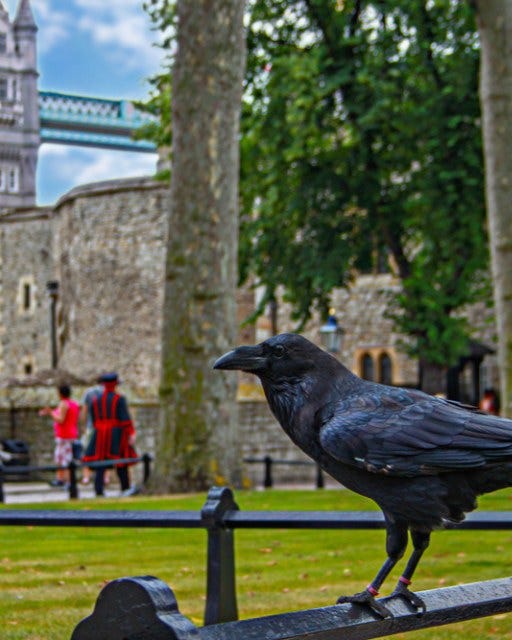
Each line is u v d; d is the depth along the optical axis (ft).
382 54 85.51
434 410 10.09
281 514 16.60
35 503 44.73
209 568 17.07
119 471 56.49
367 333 127.13
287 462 62.95
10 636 18.81
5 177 334.44
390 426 10.00
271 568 27.12
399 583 10.15
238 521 16.88
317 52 83.20
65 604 22.25
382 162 89.10
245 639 7.75
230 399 54.80
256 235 89.76
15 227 176.55
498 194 56.08
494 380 116.78
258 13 85.56
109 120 350.84
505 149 55.98
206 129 55.01
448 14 84.28
